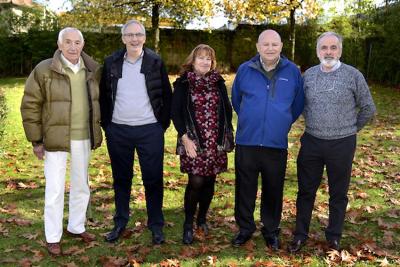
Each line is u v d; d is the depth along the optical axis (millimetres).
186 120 4156
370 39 19797
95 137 4188
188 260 4059
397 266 3963
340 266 3951
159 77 4199
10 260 4047
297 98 4117
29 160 7410
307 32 21422
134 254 4164
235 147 4262
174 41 22047
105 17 19797
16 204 5457
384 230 4730
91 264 4031
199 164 4176
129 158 4348
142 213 5207
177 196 5793
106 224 4863
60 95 4004
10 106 11766
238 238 4367
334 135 3994
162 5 19156
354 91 3973
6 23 21734
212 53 4176
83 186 4375
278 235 4441
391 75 18891
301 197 4258
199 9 18219
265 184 4230
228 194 5855
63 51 3967
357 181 6355
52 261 4074
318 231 4691
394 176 6613
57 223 4188
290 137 9500
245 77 4133
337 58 3947
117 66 4145
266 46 3934
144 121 4211
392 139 9258
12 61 21297
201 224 4660
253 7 18719
